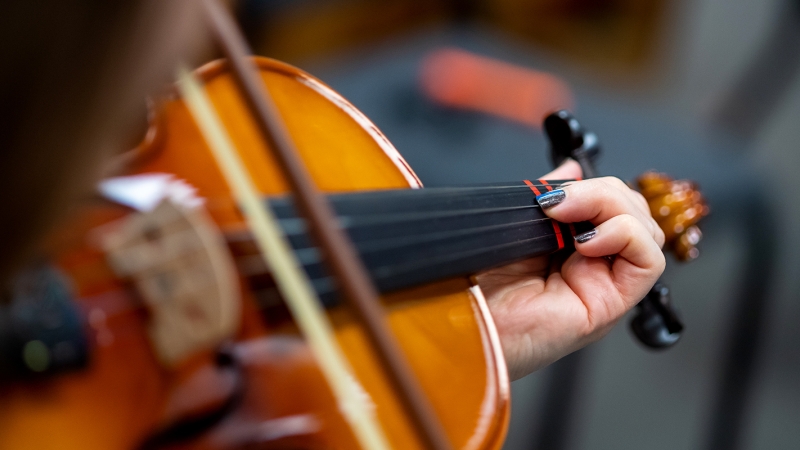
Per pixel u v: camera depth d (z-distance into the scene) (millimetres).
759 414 1771
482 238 1047
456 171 1767
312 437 972
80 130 731
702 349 1838
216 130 1003
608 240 1073
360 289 984
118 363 939
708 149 1990
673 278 1919
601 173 1836
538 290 1101
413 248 1023
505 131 1886
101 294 938
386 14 2633
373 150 1064
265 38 2414
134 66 738
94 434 936
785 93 2684
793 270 1975
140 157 988
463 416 1021
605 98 2129
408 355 1025
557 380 1702
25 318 921
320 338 980
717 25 2799
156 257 944
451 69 2076
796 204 2133
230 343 966
